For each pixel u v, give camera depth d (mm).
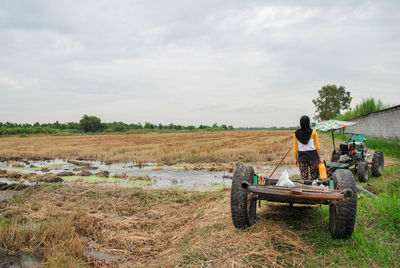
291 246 4020
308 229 4562
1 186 9219
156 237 4832
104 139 42219
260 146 21422
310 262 3572
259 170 12125
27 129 68562
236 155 17484
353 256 3637
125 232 5070
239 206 4367
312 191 3814
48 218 5738
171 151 19422
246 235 4363
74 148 23781
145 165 15148
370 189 7312
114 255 4273
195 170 12938
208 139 37625
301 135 5156
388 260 3533
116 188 8492
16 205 6898
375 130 19156
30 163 16984
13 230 4723
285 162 14305
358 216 4836
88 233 5023
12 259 4133
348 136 27188
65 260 3920
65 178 11203
